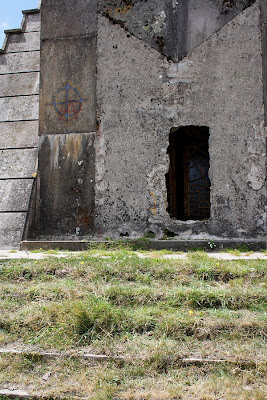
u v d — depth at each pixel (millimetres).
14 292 4309
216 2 7637
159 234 7367
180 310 3814
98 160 7719
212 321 3543
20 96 8492
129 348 3246
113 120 7738
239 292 4020
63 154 7867
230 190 7316
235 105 7434
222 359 3090
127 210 7520
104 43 7918
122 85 7773
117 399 2717
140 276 4559
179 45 7660
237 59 7496
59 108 7992
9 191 7898
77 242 7004
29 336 3514
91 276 4590
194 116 7504
